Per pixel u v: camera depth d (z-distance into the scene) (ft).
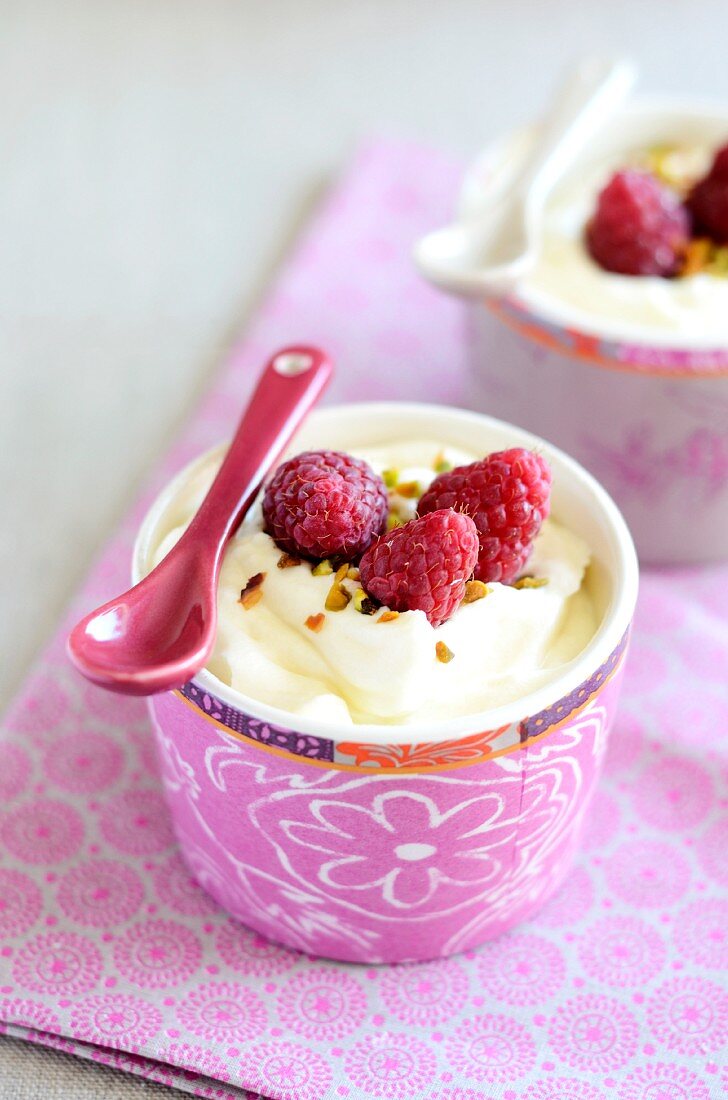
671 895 1.48
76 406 1.89
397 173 2.15
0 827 1.50
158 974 1.42
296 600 1.37
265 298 1.99
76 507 1.78
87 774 1.54
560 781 1.36
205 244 2.10
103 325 1.98
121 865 1.49
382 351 1.92
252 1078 1.36
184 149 2.28
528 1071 1.37
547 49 2.55
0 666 1.64
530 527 1.38
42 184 2.19
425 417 1.50
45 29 2.58
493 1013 1.41
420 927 1.40
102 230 2.11
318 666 1.35
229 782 1.34
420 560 1.33
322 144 2.30
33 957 1.42
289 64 2.51
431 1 2.71
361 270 2.02
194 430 1.82
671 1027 1.40
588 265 1.71
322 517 1.36
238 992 1.41
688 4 2.68
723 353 1.59
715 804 1.54
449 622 1.36
